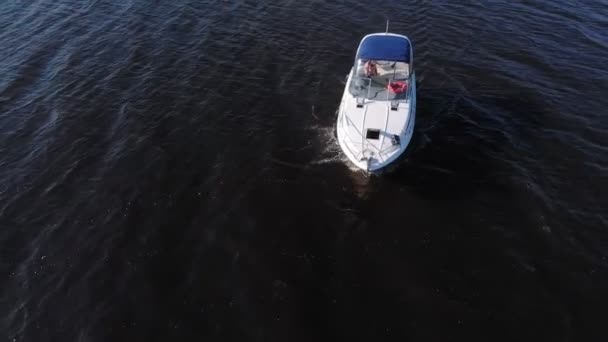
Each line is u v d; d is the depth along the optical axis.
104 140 25.83
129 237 20.42
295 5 39.34
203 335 16.72
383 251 19.44
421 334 16.58
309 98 28.81
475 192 22.02
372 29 36.00
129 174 23.56
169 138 25.80
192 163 24.09
